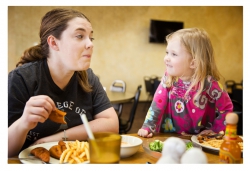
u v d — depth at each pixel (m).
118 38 7.20
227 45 8.23
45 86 1.15
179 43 1.28
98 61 7.11
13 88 1.09
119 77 7.32
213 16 7.98
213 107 1.38
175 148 0.62
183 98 1.34
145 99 7.59
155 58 7.56
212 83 1.33
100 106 1.31
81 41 1.05
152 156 0.92
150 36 7.41
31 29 6.46
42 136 1.15
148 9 7.36
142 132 1.23
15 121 0.98
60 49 1.07
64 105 1.19
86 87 1.25
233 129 0.77
